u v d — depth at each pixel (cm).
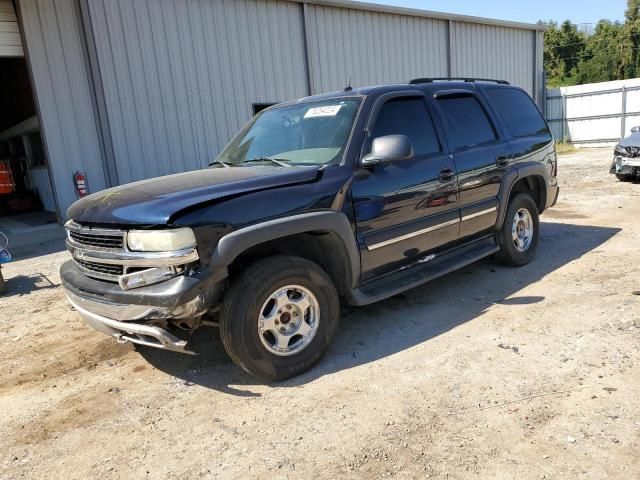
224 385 348
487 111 527
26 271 705
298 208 340
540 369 334
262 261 334
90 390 356
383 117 417
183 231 297
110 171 1098
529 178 574
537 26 2120
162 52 1148
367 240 385
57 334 463
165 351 409
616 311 415
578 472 239
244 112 1290
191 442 287
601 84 2234
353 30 1501
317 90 1434
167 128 1170
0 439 304
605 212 828
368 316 449
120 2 1083
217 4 1219
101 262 326
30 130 1363
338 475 250
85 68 1058
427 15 1670
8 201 1339
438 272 444
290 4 1348
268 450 274
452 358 359
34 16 1000
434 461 254
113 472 266
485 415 288
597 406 288
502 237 533
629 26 5803
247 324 322
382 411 300
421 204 425
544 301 452
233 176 357
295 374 347
